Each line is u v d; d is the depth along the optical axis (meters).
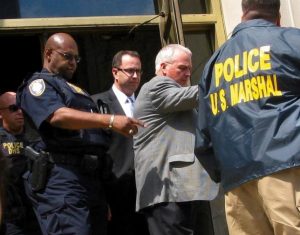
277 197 3.09
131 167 4.73
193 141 4.41
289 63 3.18
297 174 3.10
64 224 3.98
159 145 4.41
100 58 6.23
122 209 4.79
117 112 5.01
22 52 7.17
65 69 4.29
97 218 4.20
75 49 4.32
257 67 3.21
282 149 3.08
